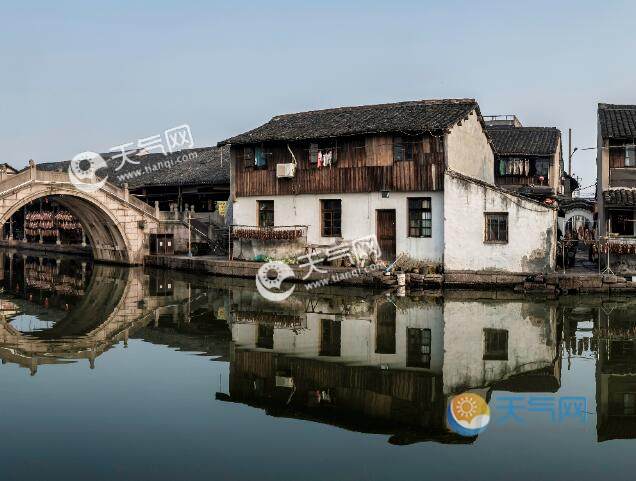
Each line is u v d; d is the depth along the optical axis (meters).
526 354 11.80
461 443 7.48
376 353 12.00
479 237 20.94
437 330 14.04
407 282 20.78
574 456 7.12
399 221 22.59
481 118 25.61
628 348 12.27
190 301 19.45
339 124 24.73
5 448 7.43
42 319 16.67
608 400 9.15
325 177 23.97
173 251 31.75
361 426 8.08
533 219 20.23
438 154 21.78
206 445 7.49
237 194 26.20
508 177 33.16
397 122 22.98
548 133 34.75
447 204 21.36
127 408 8.89
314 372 10.71
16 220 50.19
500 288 20.02
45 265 33.38
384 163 22.73
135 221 31.33
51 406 9.02
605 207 20.03
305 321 15.48
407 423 8.23
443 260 21.48
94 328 15.21
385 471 6.71
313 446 7.42
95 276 27.56
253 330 14.50
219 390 9.74
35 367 11.30
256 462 6.97
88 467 6.87
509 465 6.86
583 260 24.86
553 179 32.94
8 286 24.30
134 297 20.66
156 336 14.04
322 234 24.30
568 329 14.02
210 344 13.06
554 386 9.84
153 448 7.41
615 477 6.54
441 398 9.21
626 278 18.89
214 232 31.92
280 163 24.91
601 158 21.28
